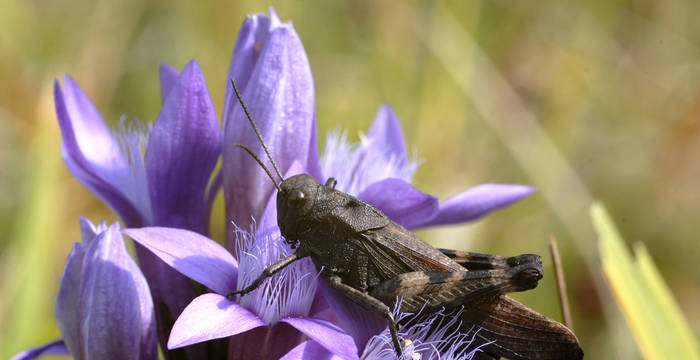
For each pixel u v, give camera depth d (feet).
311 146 0.50
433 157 0.78
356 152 0.52
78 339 0.48
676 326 0.53
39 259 0.61
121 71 0.81
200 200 0.50
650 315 0.53
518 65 0.86
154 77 0.82
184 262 0.46
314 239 0.47
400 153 0.55
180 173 0.50
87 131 0.52
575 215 0.75
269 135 0.49
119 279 0.47
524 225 0.75
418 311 0.47
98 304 0.47
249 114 0.49
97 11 0.81
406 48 0.83
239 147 0.49
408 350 0.47
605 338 0.71
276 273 0.47
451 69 0.81
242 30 0.50
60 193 0.67
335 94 0.83
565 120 0.84
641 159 0.87
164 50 0.82
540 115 0.85
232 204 0.50
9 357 0.59
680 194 0.85
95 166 0.51
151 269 0.50
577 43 0.88
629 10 0.90
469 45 0.82
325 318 0.50
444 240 0.70
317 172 0.50
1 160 0.72
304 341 0.47
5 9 0.78
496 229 0.73
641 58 0.90
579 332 0.72
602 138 0.88
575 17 0.88
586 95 0.86
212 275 0.46
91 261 0.47
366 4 0.85
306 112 0.49
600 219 0.54
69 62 0.78
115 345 0.47
